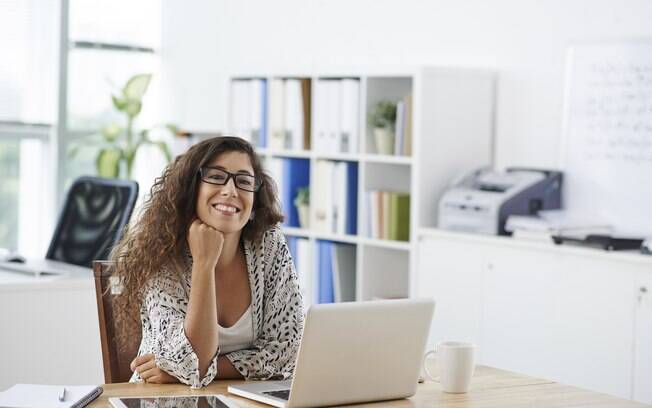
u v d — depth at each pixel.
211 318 2.29
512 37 4.73
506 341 4.16
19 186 6.54
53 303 3.75
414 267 4.60
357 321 2.07
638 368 3.68
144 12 6.85
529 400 2.19
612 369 3.77
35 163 6.58
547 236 4.02
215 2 6.64
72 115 6.64
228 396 2.19
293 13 6.05
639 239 3.89
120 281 2.47
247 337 2.48
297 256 5.35
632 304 3.70
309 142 5.36
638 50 4.20
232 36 6.54
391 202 4.82
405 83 5.11
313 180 5.24
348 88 5.02
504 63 4.78
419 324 2.18
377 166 5.01
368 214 4.95
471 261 4.30
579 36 4.44
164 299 2.38
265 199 2.54
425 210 4.64
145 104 6.90
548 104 4.59
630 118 4.24
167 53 6.90
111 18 6.73
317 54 5.89
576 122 4.46
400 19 5.32
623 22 4.27
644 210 4.19
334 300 5.15
